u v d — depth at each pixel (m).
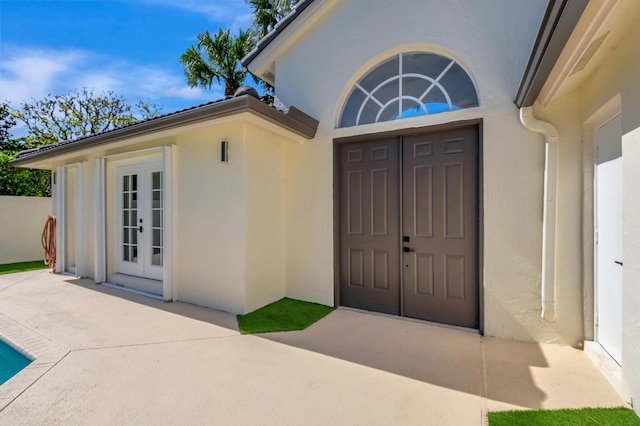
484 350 3.53
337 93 5.11
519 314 3.82
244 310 4.64
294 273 5.43
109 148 6.18
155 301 5.35
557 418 2.32
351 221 5.05
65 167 7.66
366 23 4.89
